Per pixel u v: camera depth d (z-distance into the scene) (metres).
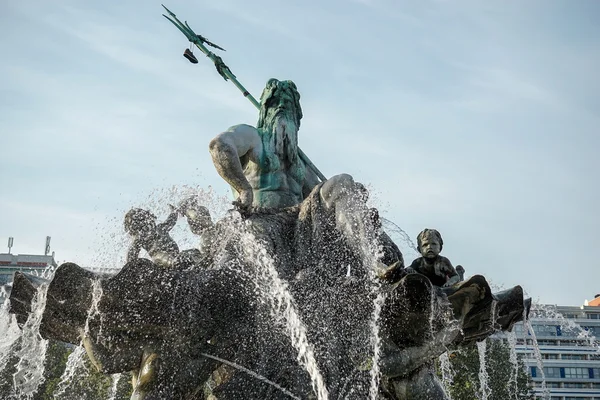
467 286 6.82
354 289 7.03
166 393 6.61
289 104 8.55
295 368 7.03
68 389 20.19
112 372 6.73
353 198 7.42
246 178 7.93
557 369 52.69
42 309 6.58
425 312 6.78
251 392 7.00
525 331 8.34
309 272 7.29
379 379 7.18
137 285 6.55
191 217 7.84
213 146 7.75
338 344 7.09
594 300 63.28
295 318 7.01
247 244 7.38
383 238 7.61
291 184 8.37
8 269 40.91
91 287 6.46
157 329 6.73
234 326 7.06
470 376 21.41
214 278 7.02
